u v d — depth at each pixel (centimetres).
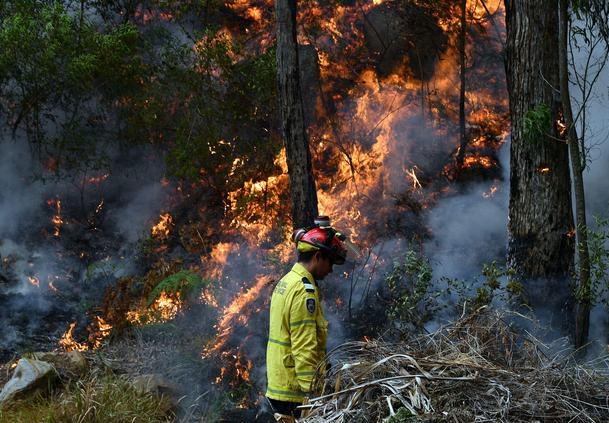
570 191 663
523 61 655
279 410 430
